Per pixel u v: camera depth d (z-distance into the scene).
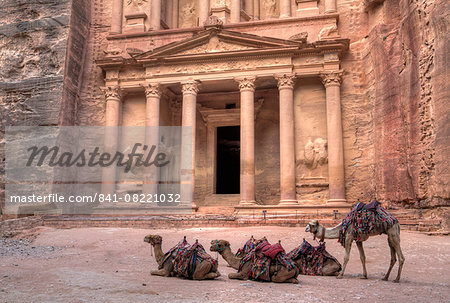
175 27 29.20
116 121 25.27
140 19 27.61
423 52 17.38
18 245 14.37
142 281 7.21
